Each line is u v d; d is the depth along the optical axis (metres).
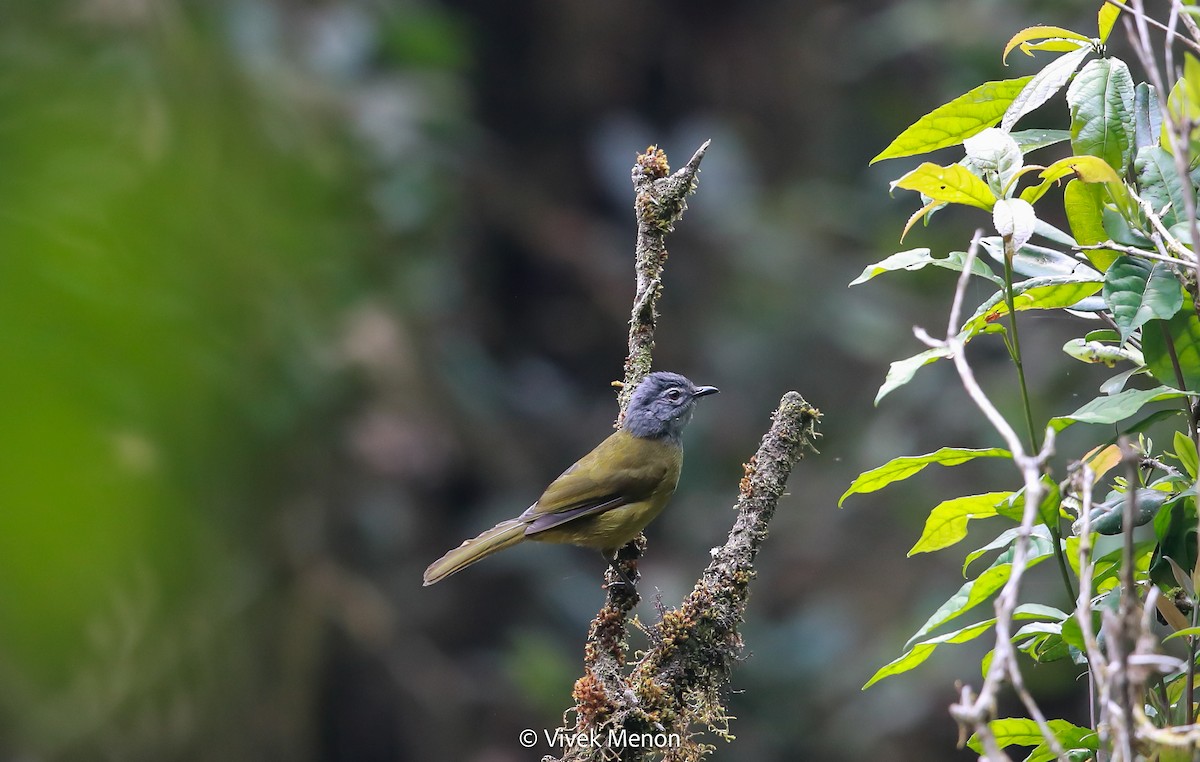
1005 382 13.85
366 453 13.02
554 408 18.20
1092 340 5.32
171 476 7.19
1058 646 5.05
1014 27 14.86
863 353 16.69
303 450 11.89
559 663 15.15
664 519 17.11
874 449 15.19
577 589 16.41
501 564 16.20
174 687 10.55
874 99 19.36
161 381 6.99
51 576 6.41
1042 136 4.98
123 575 6.87
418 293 14.10
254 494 11.23
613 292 19.17
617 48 20.81
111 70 8.85
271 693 12.24
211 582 10.73
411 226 13.96
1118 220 4.66
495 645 16.02
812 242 18.42
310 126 11.16
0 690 8.85
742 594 6.17
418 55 15.13
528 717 15.11
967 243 15.91
